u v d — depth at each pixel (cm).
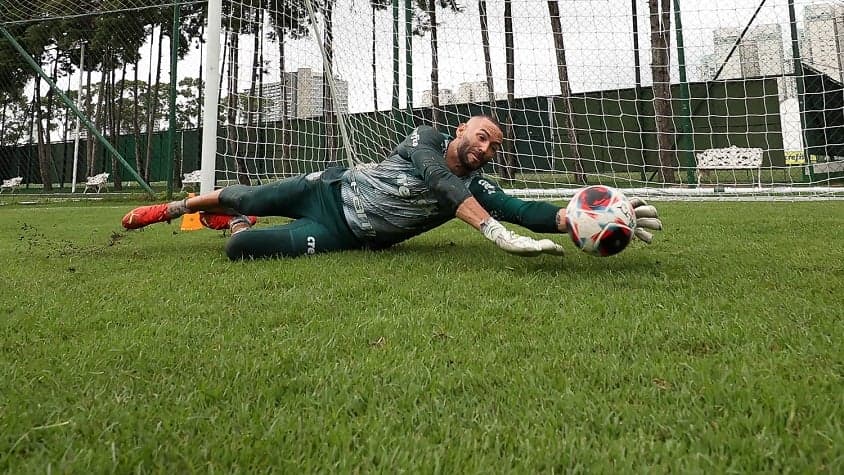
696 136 882
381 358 125
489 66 741
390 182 277
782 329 138
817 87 774
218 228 356
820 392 100
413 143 269
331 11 636
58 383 112
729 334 136
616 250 224
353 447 87
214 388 108
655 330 142
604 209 221
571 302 174
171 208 334
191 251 324
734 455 82
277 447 86
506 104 771
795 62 775
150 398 105
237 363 122
